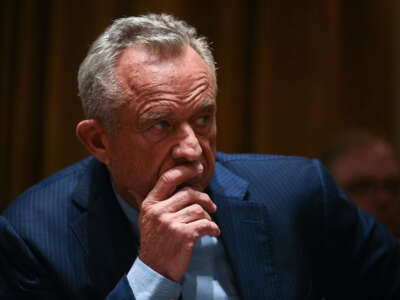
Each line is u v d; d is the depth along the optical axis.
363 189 8.52
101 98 4.86
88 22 10.12
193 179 4.85
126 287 4.63
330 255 5.73
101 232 5.28
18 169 10.04
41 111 10.20
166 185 4.68
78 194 5.44
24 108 10.06
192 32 5.15
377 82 11.21
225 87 10.58
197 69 4.73
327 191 5.75
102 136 5.09
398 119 11.46
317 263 5.64
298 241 5.43
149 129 4.70
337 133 10.81
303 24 10.75
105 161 5.18
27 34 10.05
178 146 4.67
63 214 5.33
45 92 10.08
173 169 4.71
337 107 10.87
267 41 10.68
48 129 10.00
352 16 11.16
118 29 4.92
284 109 10.75
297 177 5.77
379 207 8.47
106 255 5.19
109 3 10.10
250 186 5.66
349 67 11.20
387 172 8.53
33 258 5.08
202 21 10.47
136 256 5.26
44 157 10.03
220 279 5.29
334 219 5.68
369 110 11.21
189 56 4.77
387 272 5.63
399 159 11.20
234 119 10.65
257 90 10.68
